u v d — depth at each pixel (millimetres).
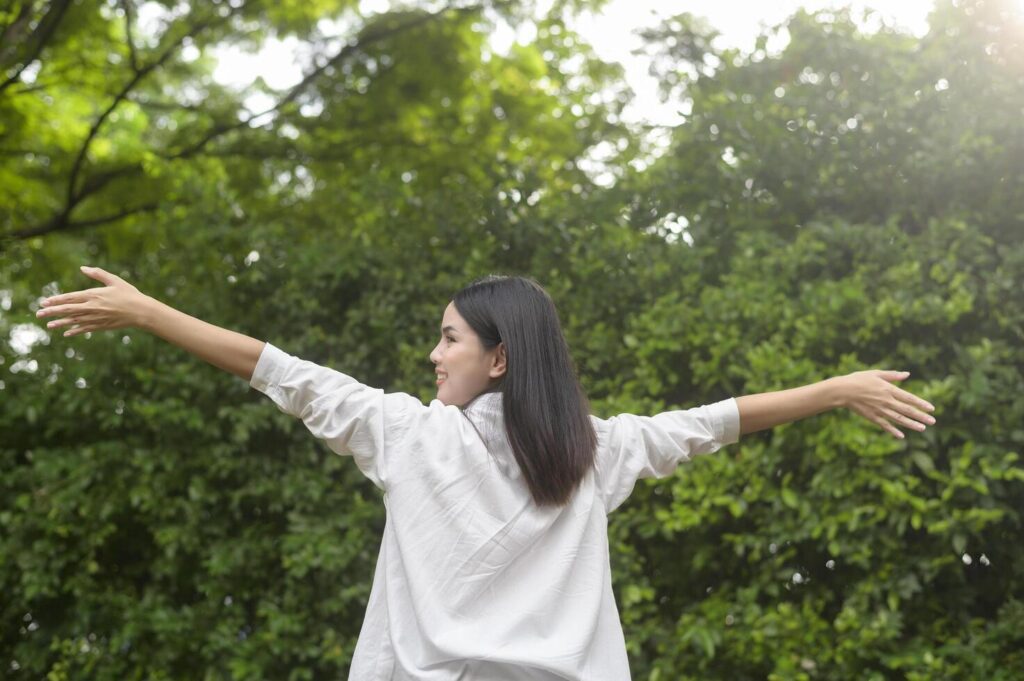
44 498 4730
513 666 1612
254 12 7090
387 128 7074
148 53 7250
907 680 3707
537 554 1720
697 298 4473
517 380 1796
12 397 4918
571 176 5910
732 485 3941
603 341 4414
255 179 7020
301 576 4387
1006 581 3957
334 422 1760
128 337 4910
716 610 3955
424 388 4496
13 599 4738
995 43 4430
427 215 4969
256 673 4301
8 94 6699
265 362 1767
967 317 4082
